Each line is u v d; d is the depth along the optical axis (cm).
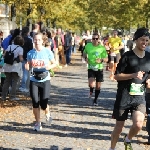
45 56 927
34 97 930
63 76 2291
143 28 665
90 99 1455
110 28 7188
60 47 2845
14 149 778
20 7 2456
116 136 688
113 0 4322
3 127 964
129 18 4497
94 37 1295
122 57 669
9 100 1329
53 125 1003
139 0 2998
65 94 1566
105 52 1309
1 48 1359
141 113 665
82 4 4856
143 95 675
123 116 677
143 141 868
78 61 3622
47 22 3919
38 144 822
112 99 1473
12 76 1321
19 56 1305
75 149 792
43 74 931
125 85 671
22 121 1036
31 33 1577
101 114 1171
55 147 802
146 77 671
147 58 669
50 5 2795
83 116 1134
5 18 2831
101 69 1314
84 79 2175
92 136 904
